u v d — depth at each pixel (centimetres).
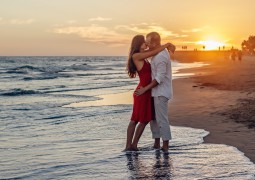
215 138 711
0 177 496
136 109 648
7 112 1212
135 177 488
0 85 2891
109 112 1168
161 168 527
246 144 654
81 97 1753
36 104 1455
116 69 6681
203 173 497
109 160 576
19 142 722
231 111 1030
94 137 763
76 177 493
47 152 634
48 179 486
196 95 1528
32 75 4431
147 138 742
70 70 6072
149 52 648
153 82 634
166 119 638
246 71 3575
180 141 697
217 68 5175
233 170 507
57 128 885
